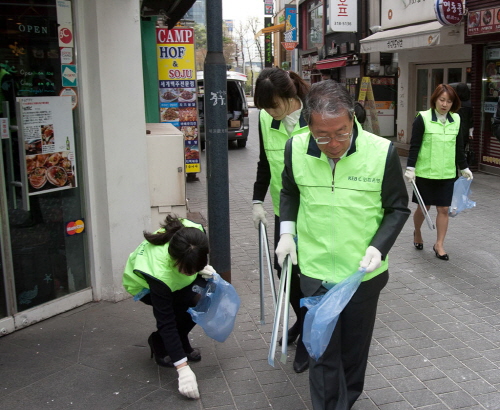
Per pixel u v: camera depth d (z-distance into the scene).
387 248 2.49
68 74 4.08
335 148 2.39
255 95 3.29
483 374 3.41
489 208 7.78
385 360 3.60
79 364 3.54
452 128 5.36
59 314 4.28
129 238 4.51
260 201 3.66
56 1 3.93
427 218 4.96
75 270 4.41
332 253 2.55
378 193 2.52
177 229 3.18
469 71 12.70
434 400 3.13
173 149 5.06
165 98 10.01
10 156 3.79
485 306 4.45
